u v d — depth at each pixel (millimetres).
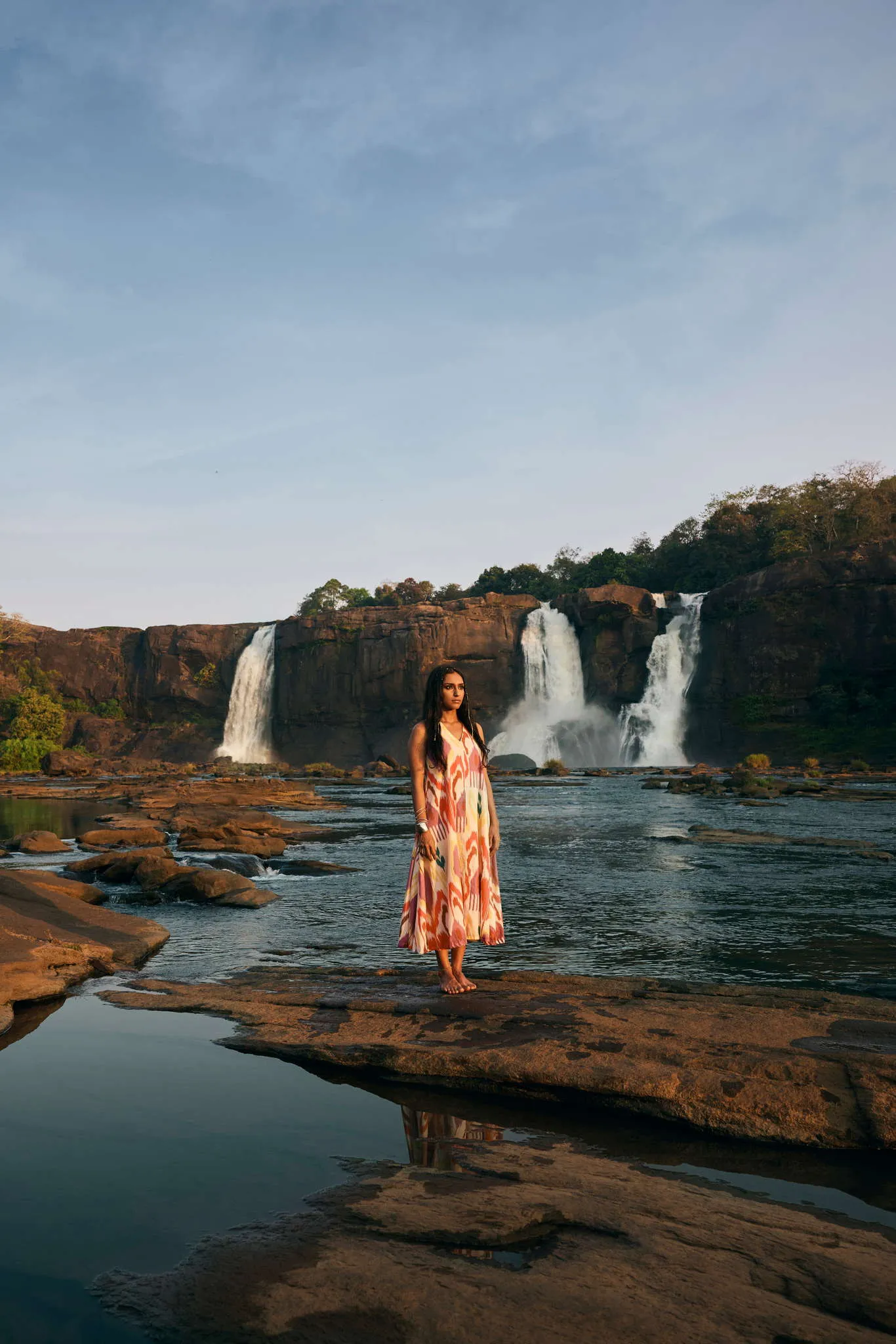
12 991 4156
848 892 8086
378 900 7906
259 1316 1609
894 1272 1812
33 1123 2652
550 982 4312
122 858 9102
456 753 4102
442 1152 2520
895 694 54375
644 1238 1960
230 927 6539
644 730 61156
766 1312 1641
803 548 66438
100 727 80562
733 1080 2943
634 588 64812
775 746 56031
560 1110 2957
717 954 5383
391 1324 1590
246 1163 2379
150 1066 3246
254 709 77312
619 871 9727
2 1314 1610
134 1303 1651
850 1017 3631
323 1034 3570
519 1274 1781
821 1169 2465
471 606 71125
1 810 22453
